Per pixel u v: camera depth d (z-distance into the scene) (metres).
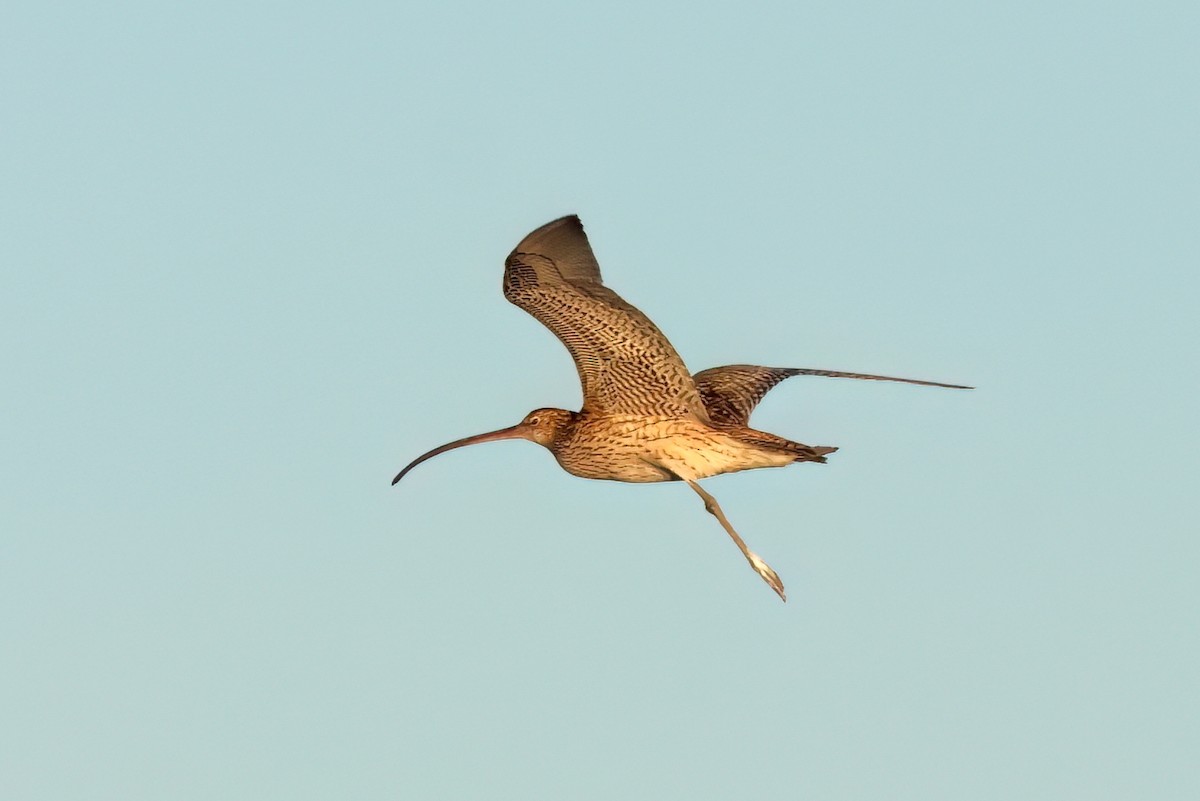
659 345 20.16
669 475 21.22
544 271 19.89
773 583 20.61
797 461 20.52
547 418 21.91
